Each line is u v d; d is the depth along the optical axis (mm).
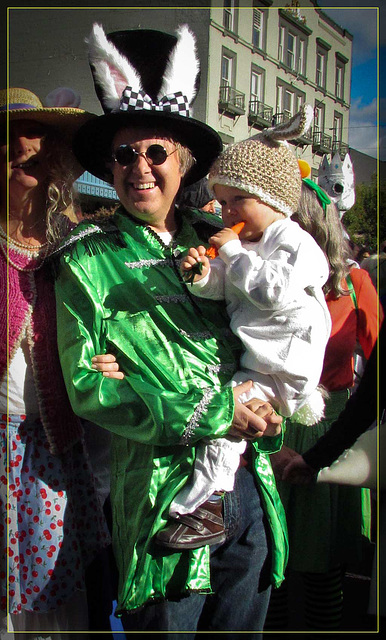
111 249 1679
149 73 1743
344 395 2174
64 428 1808
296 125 1564
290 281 1494
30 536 1748
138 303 1634
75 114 1771
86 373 1559
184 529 1513
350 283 2156
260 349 1572
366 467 1968
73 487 1879
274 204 1612
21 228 1845
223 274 1646
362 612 2424
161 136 1682
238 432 1522
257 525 1726
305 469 1987
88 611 1953
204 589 1535
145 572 1515
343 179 2617
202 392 1512
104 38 1732
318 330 1591
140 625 1589
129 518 1586
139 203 1691
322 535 2098
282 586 2205
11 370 1768
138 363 1582
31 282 1804
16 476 1766
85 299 1629
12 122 1785
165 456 1573
